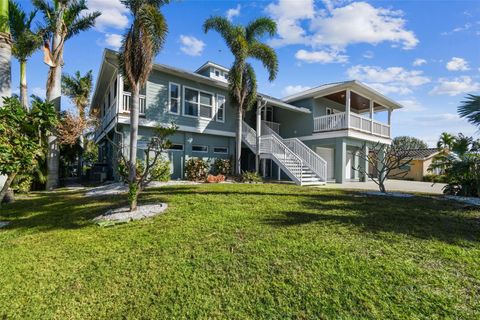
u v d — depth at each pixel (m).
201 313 2.46
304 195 8.22
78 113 15.30
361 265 3.10
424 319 2.20
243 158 17.67
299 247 3.66
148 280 3.02
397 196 8.43
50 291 2.90
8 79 8.52
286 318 2.33
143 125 12.21
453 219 5.18
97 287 2.95
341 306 2.43
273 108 19.36
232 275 3.04
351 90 15.71
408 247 3.63
